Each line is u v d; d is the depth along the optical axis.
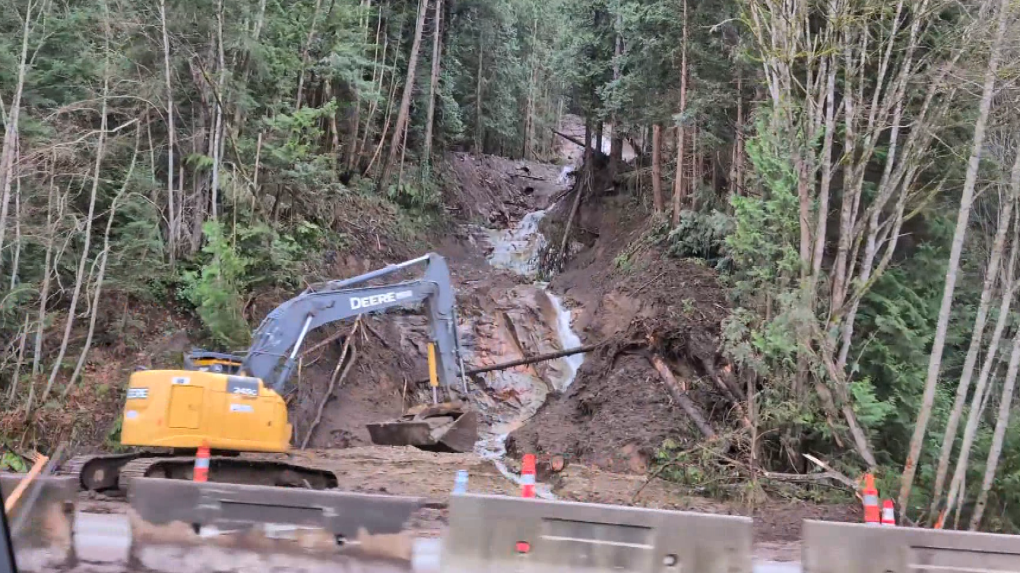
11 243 11.87
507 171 39.78
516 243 30.77
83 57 13.89
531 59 47.84
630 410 14.34
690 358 15.26
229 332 14.39
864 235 11.85
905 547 5.70
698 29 19.16
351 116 27.14
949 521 9.84
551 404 17.42
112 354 14.03
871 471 10.29
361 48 22.11
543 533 5.47
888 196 10.94
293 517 5.56
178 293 15.59
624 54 22.48
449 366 13.59
